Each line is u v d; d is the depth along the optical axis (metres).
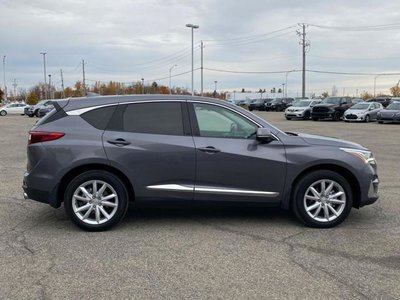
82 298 3.61
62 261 4.40
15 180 8.73
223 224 5.66
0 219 5.90
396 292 3.72
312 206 5.47
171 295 3.66
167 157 5.29
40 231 5.38
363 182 5.50
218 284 3.88
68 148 5.23
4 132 22.39
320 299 3.60
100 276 4.04
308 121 32.94
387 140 17.55
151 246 4.84
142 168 5.29
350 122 31.36
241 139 5.42
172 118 5.43
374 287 3.82
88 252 4.66
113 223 5.37
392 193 7.53
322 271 4.16
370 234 5.28
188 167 5.32
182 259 4.46
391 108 29.62
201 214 6.12
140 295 3.66
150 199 5.35
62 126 5.35
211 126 5.46
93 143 5.25
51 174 5.23
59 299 3.60
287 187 5.44
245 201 5.45
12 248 4.78
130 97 5.52
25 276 4.04
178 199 5.36
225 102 5.56
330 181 5.47
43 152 5.25
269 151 5.40
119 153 5.25
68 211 5.30
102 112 5.43
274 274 4.09
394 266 4.29
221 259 4.46
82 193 5.31
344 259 4.47
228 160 5.33
